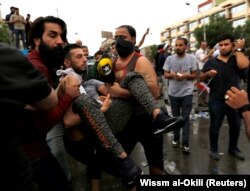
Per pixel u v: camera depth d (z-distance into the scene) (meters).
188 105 5.46
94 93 3.97
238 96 2.27
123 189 4.12
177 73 5.42
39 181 2.08
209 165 4.86
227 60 4.85
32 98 1.45
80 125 2.84
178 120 2.68
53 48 2.41
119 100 2.99
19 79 1.37
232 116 5.01
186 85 5.43
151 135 3.24
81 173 4.71
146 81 3.12
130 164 2.63
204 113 8.59
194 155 5.36
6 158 1.33
